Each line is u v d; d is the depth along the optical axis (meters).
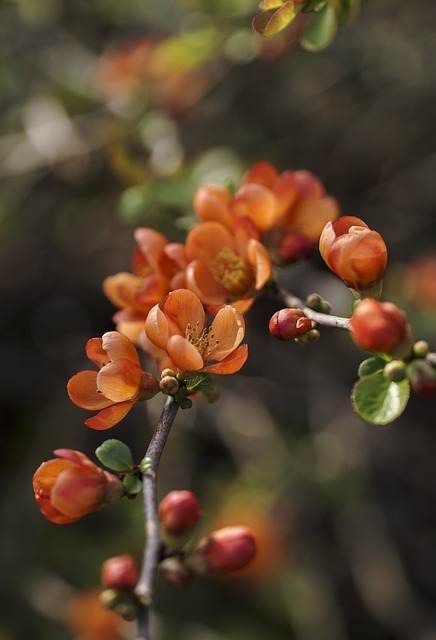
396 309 0.63
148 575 0.60
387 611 1.28
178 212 0.87
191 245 0.71
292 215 0.74
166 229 0.88
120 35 1.41
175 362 0.64
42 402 1.54
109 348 0.65
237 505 1.30
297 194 0.74
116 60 1.23
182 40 1.04
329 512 1.35
